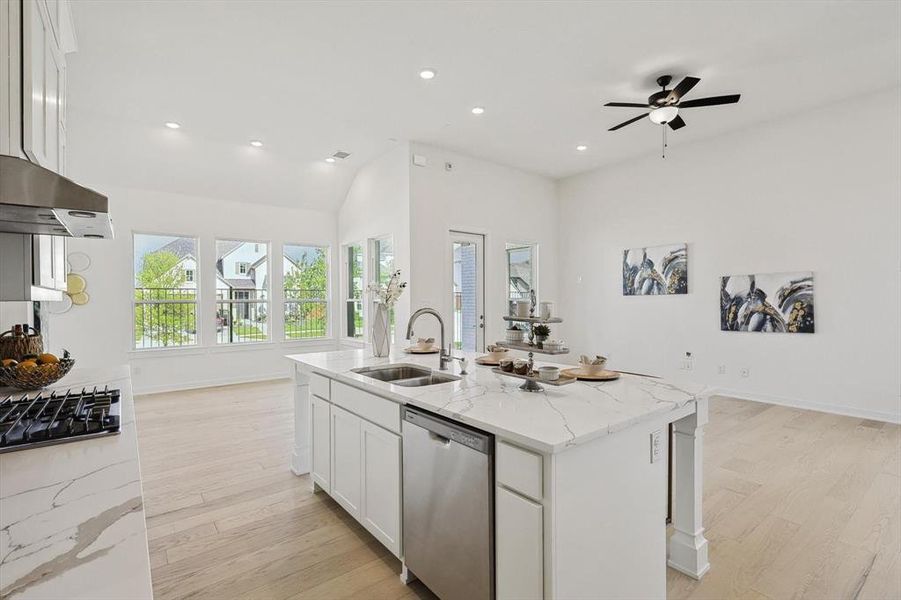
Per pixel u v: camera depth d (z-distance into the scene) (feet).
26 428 4.59
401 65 12.59
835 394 15.25
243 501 9.16
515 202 22.39
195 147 18.53
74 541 2.63
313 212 23.80
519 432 4.62
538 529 4.49
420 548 6.20
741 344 17.52
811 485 9.63
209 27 10.78
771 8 10.13
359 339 22.75
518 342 6.59
